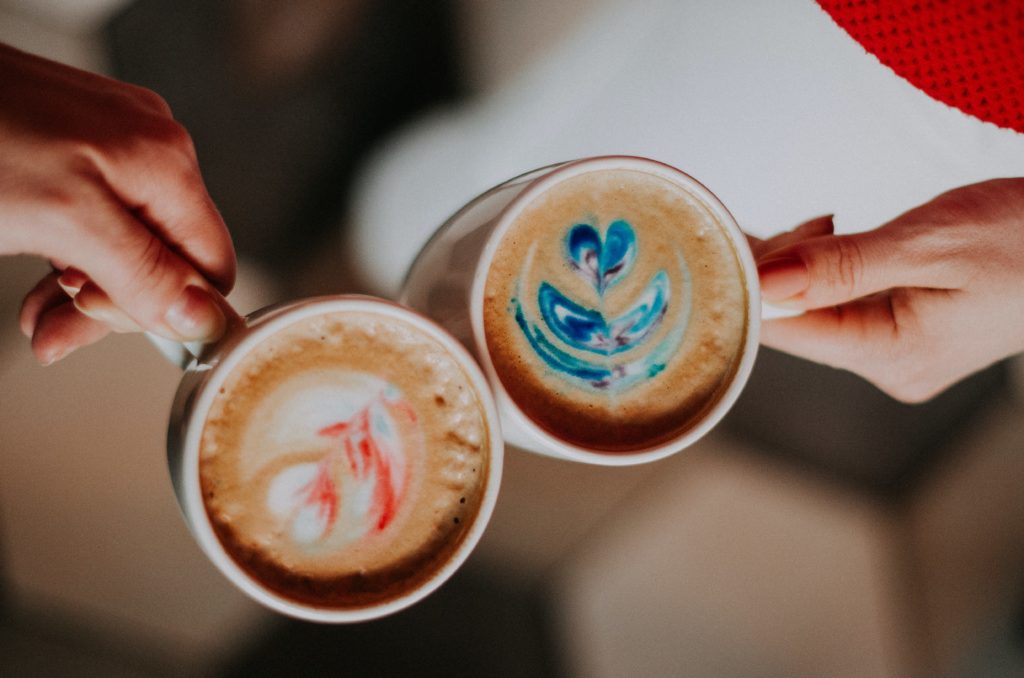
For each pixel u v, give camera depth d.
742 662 0.82
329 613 0.49
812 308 0.57
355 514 0.50
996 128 0.59
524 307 0.52
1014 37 0.55
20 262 0.67
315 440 0.50
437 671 0.75
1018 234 0.57
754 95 0.62
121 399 0.69
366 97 0.71
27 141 0.48
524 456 0.74
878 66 0.59
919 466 0.89
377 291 0.73
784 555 0.83
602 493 0.77
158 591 0.69
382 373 0.50
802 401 0.85
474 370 0.49
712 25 0.62
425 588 0.49
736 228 0.52
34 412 0.67
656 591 0.79
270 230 0.71
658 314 0.52
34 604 0.68
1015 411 0.93
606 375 0.52
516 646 0.76
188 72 0.69
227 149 0.70
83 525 0.68
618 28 0.64
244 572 0.48
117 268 0.49
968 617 0.90
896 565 0.87
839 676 0.85
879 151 0.62
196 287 0.49
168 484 0.69
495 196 0.52
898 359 0.61
